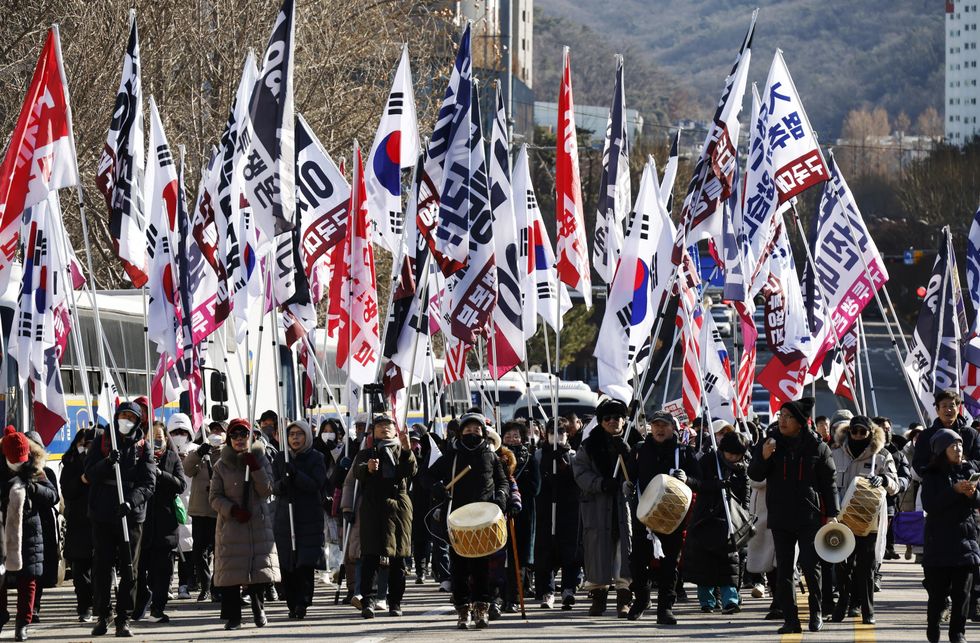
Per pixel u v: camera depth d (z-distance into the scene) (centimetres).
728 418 3027
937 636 1764
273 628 2050
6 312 2798
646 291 2484
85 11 4297
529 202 3084
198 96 4653
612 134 2794
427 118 5366
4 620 1945
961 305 3203
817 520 1883
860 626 2002
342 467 2264
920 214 13538
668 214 2759
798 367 2861
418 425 2895
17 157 2088
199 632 2012
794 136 2598
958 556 1734
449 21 5897
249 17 4747
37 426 2264
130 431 2002
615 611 2256
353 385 2623
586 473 2086
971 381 3098
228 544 2005
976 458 1906
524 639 1877
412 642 1859
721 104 2348
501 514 1952
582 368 11150
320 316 4925
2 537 1920
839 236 3094
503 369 2722
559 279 2770
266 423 2564
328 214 2775
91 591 2158
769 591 2575
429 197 2536
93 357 3212
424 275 2586
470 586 2111
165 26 4500
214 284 2798
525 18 16562
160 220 2531
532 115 14162
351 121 5144
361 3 5325
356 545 2202
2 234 2083
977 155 13625
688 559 2211
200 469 2406
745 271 2598
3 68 4044
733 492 2202
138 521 1975
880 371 10169
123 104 2327
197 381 2759
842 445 2206
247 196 2419
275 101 2414
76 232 4606
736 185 2642
